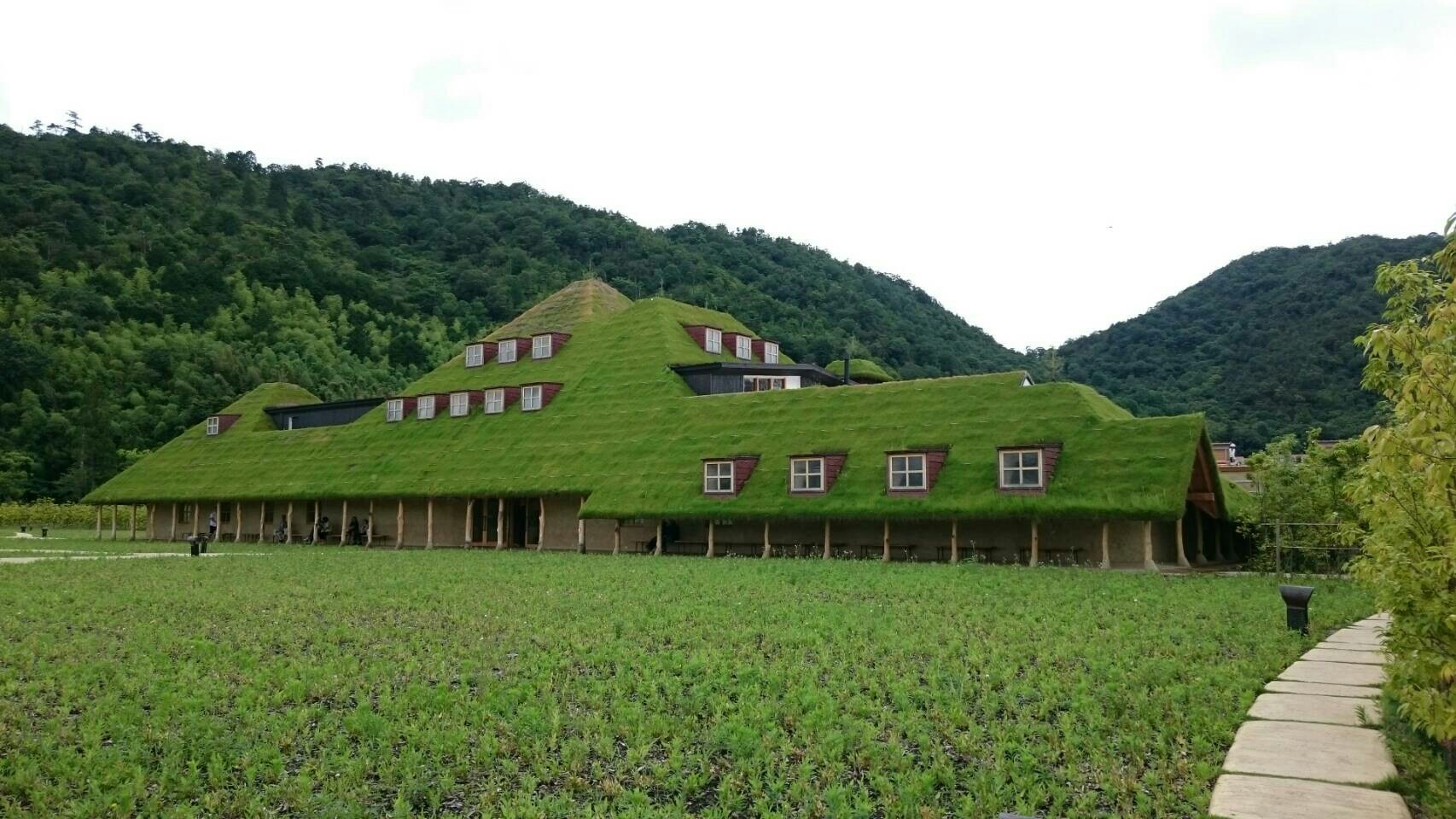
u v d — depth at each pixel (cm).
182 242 12925
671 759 1038
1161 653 1589
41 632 1948
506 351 6372
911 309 13700
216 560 3866
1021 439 3712
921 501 3622
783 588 2541
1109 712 1212
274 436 6612
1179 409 8900
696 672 1463
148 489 6444
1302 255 10612
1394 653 913
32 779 1023
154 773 1052
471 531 5300
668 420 4881
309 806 939
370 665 1573
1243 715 1179
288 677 1485
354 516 5694
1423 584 818
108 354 10700
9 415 9644
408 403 6147
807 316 11719
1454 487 731
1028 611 2073
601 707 1273
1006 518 3425
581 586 2650
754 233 15438
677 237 15225
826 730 1132
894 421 4138
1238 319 10094
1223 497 3772
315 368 11594
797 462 4006
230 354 10981
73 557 4097
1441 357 723
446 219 16225
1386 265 862
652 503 4238
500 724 1192
